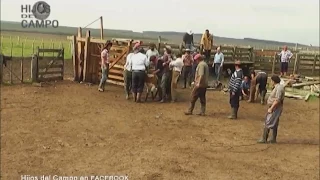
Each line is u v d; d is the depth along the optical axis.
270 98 10.34
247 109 15.21
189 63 18.64
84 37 18.77
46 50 17.41
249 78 17.34
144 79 14.70
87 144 9.22
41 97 14.30
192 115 13.27
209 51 22.25
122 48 17.44
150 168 7.80
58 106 13.10
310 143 10.84
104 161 8.09
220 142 10.25
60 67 18.11
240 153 9.40
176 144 9.73
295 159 9.22
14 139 9.23
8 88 15.52
